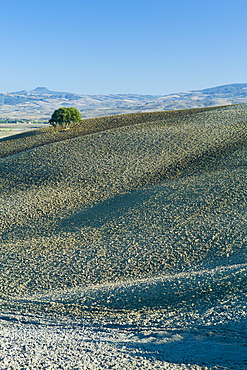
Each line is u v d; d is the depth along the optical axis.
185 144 61.47
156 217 37.31
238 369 11.69
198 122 73.50
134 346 14.65
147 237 33.19
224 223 33.16
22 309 22.33
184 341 14.69
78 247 33.50
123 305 20.78
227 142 59.66
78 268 29.20
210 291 20.17
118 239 33.88
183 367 12.23
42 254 32.94
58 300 23.19
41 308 22.16
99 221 39.12
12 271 29.94
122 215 39.50
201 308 18.22
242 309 16.86
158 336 15.69
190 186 44.31
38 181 54.78
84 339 16.02
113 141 67.12
